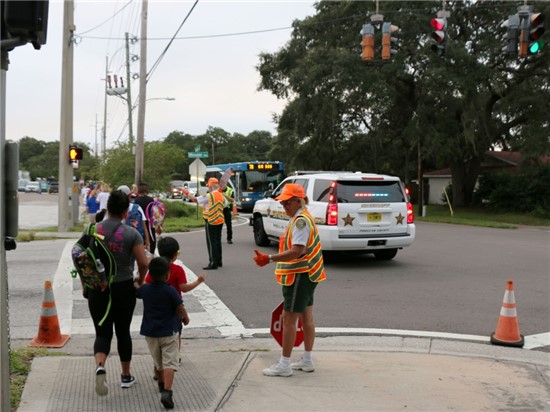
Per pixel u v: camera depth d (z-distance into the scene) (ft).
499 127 110.83
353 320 23.90
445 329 22.63
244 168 114.73
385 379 16.26
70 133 65.21
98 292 14.94
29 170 451.12
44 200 183.62
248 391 15.29
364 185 37.19
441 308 26.02
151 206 31.96
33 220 88.48
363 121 118.93
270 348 20.11
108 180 97.50
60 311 25.39
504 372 17.10
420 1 93.09
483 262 40.01
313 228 16.28
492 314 24.95
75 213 71.36
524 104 98.07
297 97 110.52
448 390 15.44
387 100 95.96
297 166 133.28
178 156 95.14
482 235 63.41
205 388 15.52
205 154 88.48
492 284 31.58
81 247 14.73
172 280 16.42
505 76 102.17
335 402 14.51
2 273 12.34
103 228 15.10
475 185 133.90
